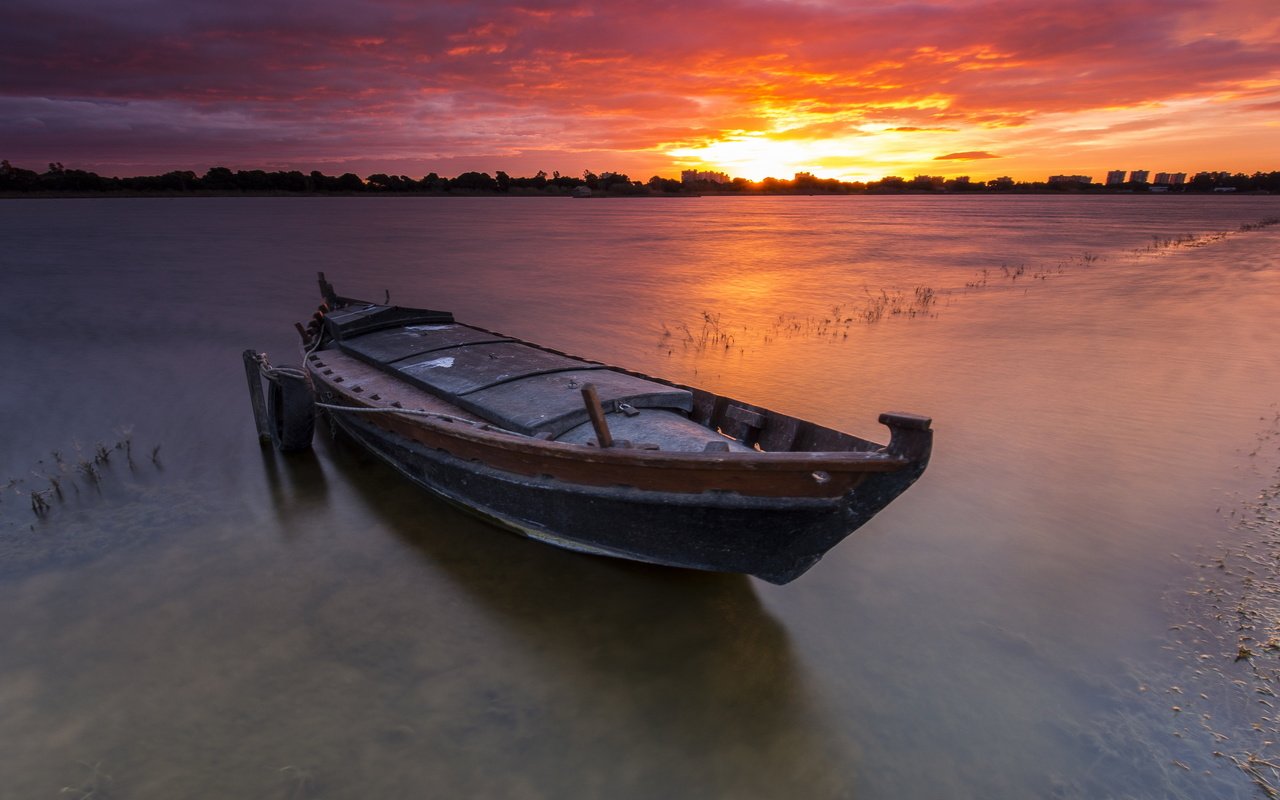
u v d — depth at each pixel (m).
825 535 5.79
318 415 11.92
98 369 14.98
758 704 5.64
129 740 5.29
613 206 180.62
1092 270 32.09
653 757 5.16
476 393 8.66
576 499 6.57
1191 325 18.66
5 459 10.30
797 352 16.59
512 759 5.14
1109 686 5.59
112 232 56.19
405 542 8.14
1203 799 4.60
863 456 5.16
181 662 6.14
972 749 5.13
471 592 7.16
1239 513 7.99
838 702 5.62
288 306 22.97
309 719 5.51
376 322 12.41
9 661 6.11
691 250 46.59
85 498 9.10
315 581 7.36
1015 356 15.69
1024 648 6.08
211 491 9.41
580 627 6.61
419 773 5.01
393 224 75.00
